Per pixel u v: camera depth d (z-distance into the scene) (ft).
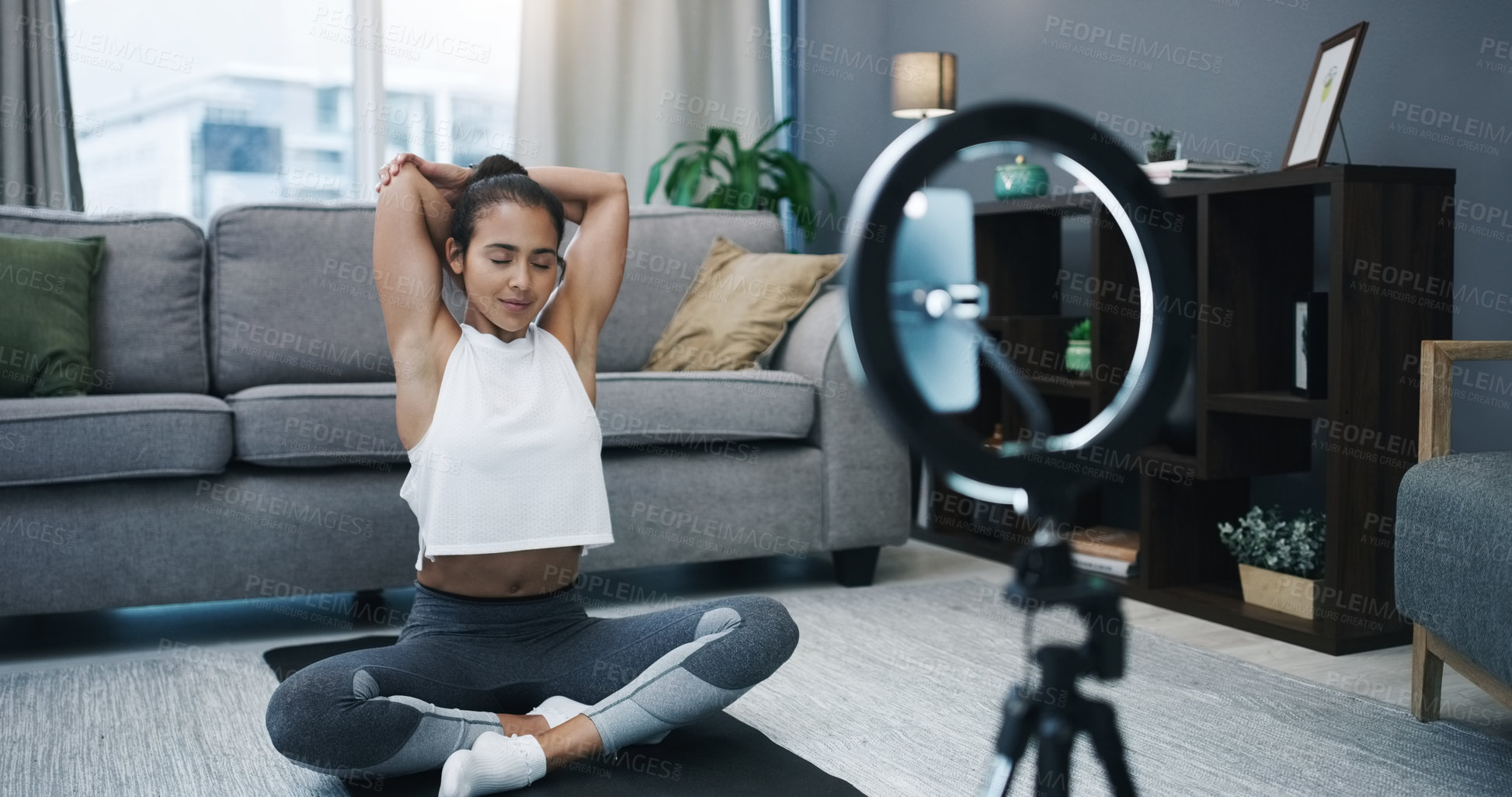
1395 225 7.36
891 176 1.21
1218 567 9.05
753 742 5.41
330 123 13.37
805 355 9.18
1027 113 1.26
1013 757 1.63
